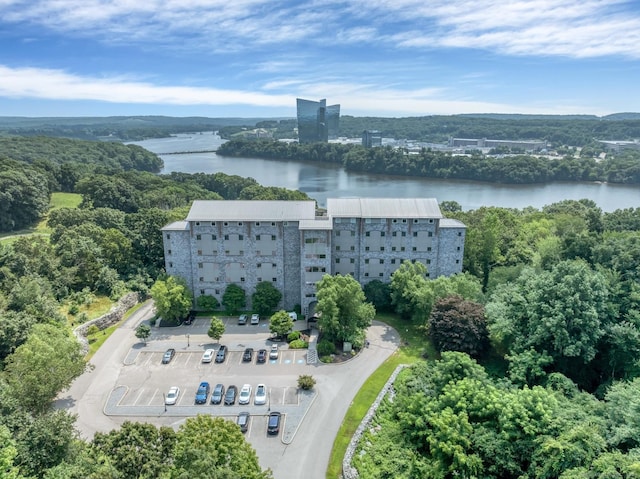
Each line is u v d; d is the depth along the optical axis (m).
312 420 56.78
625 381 57.03
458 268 88.94
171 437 40.38
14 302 68.69
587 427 43.59
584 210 133.00
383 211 87.06
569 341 57.84
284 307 88.12
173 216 106.38
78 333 73.56
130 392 61.97
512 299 66.69
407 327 80.88
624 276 67.81
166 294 79.88
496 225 92.62
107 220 111.00
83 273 88.38
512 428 46.44
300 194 166.88
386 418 57.25
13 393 49.16
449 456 46.34
